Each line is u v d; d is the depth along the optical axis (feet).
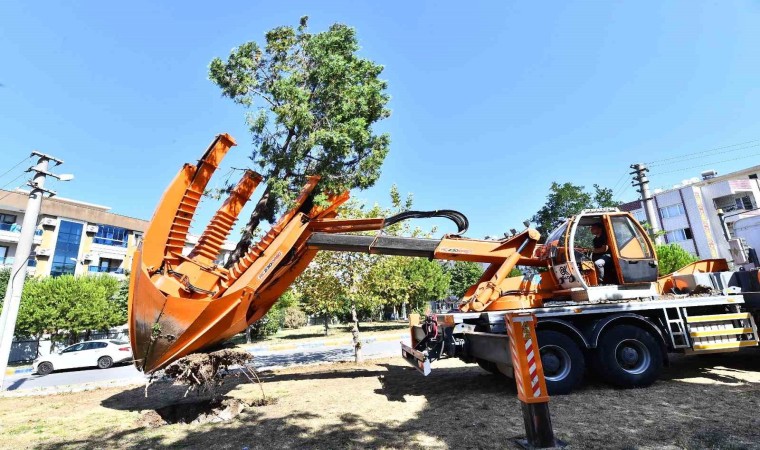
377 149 28.09
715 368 27.43
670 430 15.64
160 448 16.88
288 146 27.63
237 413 21.61
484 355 22.34
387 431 17.30
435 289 112.37
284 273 27.25
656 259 25.66
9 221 103.04
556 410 19.33
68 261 110.63
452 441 15.64
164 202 22.25
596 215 25.76
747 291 27.02
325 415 20.42
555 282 26.71
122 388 33.81
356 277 40.83
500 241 27.14
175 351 21.42
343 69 27.20
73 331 79.51
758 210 28.84
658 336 23.94
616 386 23.41
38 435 19.86
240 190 24.95
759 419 16.44
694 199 118.52
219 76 27.58
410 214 27.61
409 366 36.09
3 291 75.41
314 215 27.07
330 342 68.59
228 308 22.12
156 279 21.58
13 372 61.31
